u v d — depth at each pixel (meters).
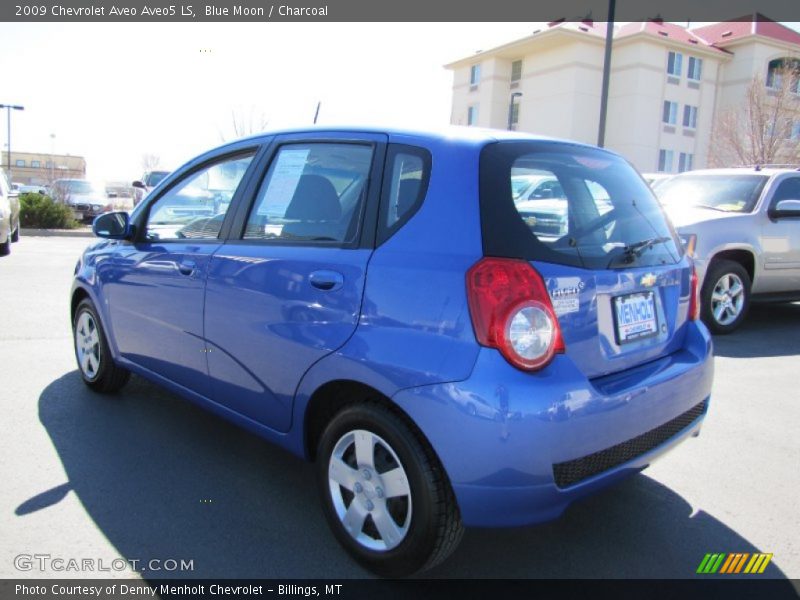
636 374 2.69
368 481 2.60
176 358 3.64
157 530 2.89
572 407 2.28
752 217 7.20
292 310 2.81
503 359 2.24
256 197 3.29
